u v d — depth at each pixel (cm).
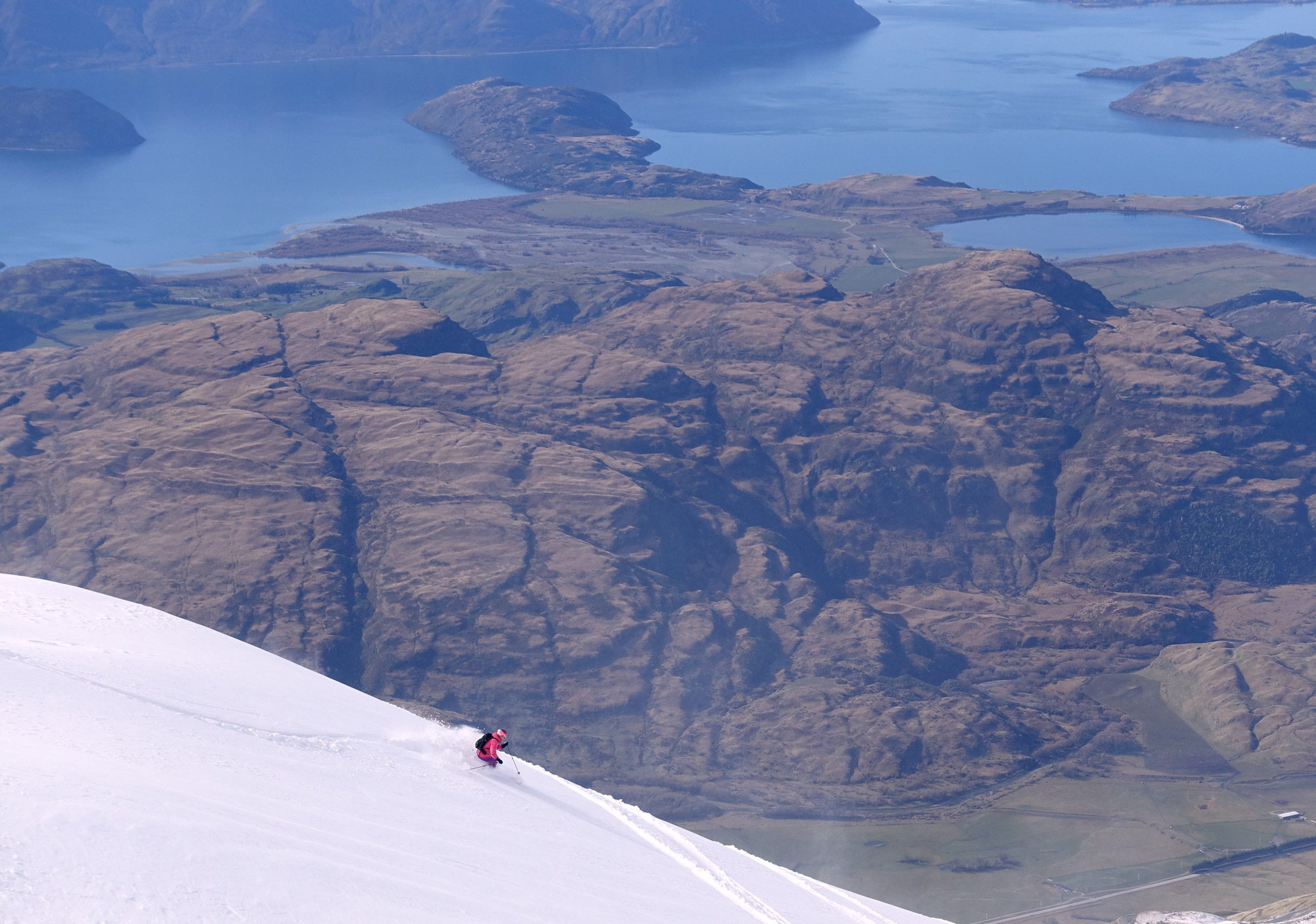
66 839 1778
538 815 3684
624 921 2808
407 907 2125
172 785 2300
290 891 1950
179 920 1686
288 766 2970
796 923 3934
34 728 2444
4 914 1499
